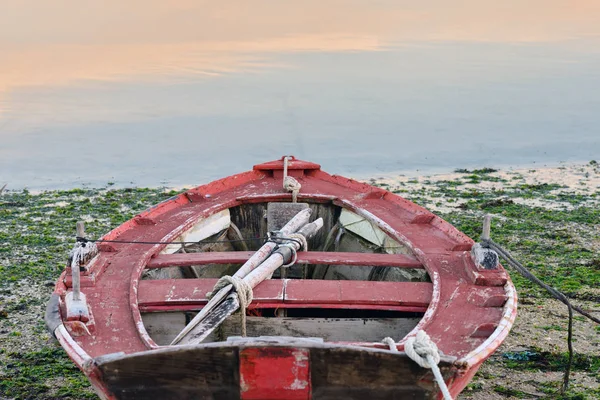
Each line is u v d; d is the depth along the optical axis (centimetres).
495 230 1197
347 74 2188
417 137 1708
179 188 1416
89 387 776
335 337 666
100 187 1420
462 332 596
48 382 784
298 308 712
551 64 2331
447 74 2211
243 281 624
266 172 1002
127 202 1330
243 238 933
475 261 688
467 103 1942
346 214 904
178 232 802
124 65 2281
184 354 488
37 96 1942
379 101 1950
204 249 865
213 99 1939
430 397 509
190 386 502
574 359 814
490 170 1528
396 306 646
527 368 803
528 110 1891
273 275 880
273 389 496
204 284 668
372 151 1628
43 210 1294
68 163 1530
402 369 496
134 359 493
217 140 1670
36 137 1658
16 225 1221
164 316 661
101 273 696
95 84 2067
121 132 1705
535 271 1051
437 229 812
